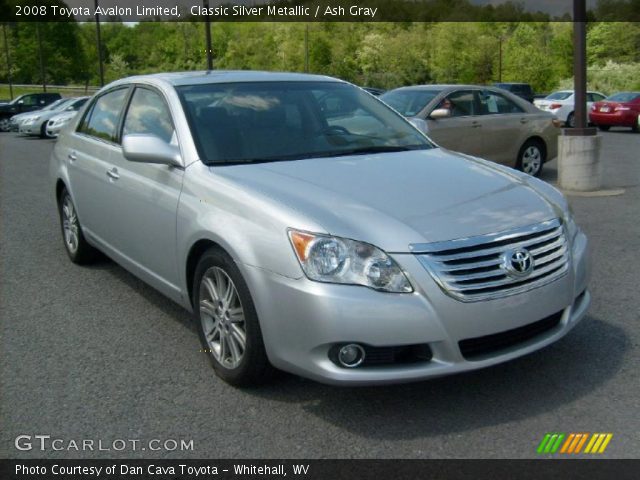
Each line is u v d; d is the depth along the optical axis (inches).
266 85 188.1
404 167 159.3
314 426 130.3
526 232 135.0
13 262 249.3
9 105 1129.4
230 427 130.5
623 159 556.1
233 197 142.4
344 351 123.8
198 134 165.3
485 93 416.2
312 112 183.5
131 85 203.8
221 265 141.3
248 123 172.2
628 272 223.9
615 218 309.6
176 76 190.5
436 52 2748.5
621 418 130.8
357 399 140.3
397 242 125.4
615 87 2219.5
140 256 181.0
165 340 173.9
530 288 132.5
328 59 2657.5
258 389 145.3
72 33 2726.4
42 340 175.0
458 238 127.9
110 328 182.9
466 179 153.6
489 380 147.3
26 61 2691.9
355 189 142.4
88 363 160.6
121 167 187.9
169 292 168.7
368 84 2630.4
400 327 121.6
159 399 142.0
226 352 146.9
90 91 2309.3
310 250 125.0
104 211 201.2
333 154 169.2
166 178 164.9
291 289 125.6
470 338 126.3
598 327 175.9
